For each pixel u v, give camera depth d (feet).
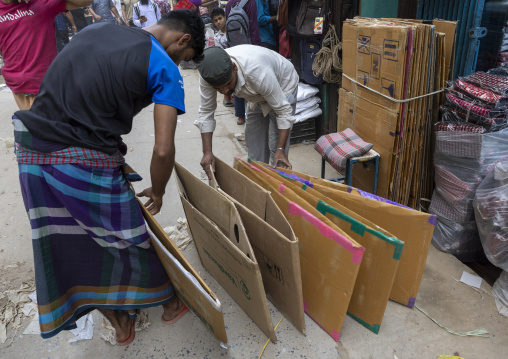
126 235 5.11
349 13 10.61
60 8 9.87
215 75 6.66
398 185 8.48
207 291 4.79
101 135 4.58
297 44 12.62
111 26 4.61
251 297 5.80
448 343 5.90
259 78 7.22
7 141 14.43
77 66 4.35
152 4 23.40
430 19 8.66
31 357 6.09
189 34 5.04
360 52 8.62
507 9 7.52
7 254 8.49
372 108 8.57
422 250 5.91
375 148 8.74
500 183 6.80
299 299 5.66
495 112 6.98
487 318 6.30
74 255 5.16
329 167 11.75
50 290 5.06
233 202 5.86
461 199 7.55
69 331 6.47
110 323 6.35
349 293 5.37
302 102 12.28
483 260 8.52
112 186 4.78
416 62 7.32
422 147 8.30
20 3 9.41
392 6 9.62
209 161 7.52
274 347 5.96
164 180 5.09
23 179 4.53
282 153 7.96
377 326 5.99
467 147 7.23
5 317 6.81
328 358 5.75
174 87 4.59
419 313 6.43
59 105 4.36
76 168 4.53
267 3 13.55
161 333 6.34
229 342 6.09
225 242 5.61
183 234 8.62
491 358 5.66
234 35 13.16
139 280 5.61
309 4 10.93
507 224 6.47
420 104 7.80
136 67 4.38
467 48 7.93
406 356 5.73
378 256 5.48
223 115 16.26
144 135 14.66
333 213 5.92
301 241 5.91
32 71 10.12
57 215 4.83
